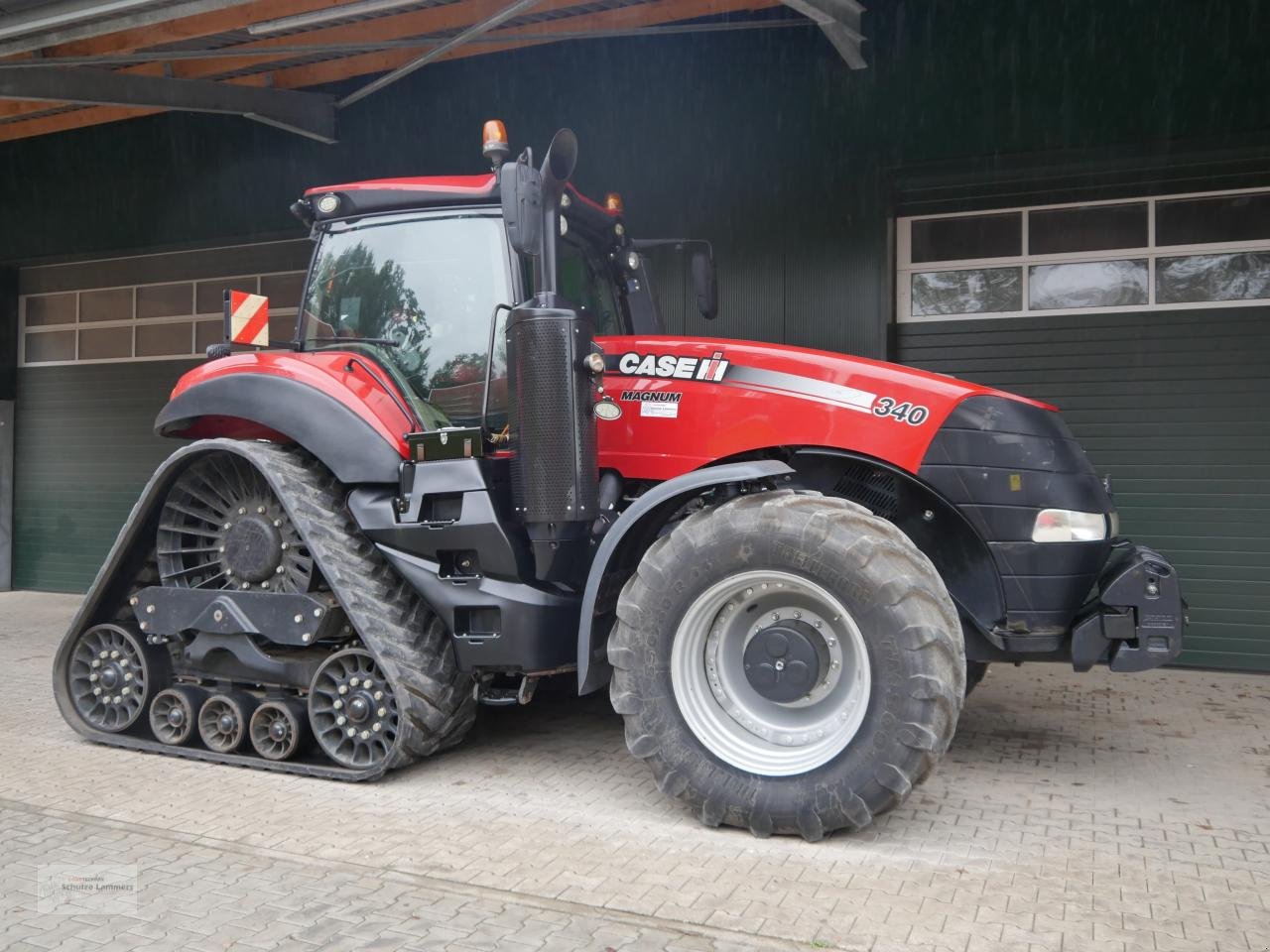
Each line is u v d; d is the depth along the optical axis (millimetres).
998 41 7309
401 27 7988
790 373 4457
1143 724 5637
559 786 4512
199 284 10594
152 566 5301
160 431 5191
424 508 4465
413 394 4652
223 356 5125
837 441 4316
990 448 4230
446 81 9070
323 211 4859
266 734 4891
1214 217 7129
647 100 8328
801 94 7855
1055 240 7523
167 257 10727
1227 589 7031
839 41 6910
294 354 4859
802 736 3926
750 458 4531
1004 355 7637
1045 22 7195
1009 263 7625
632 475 4625
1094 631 4160
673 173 8227
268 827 4012
